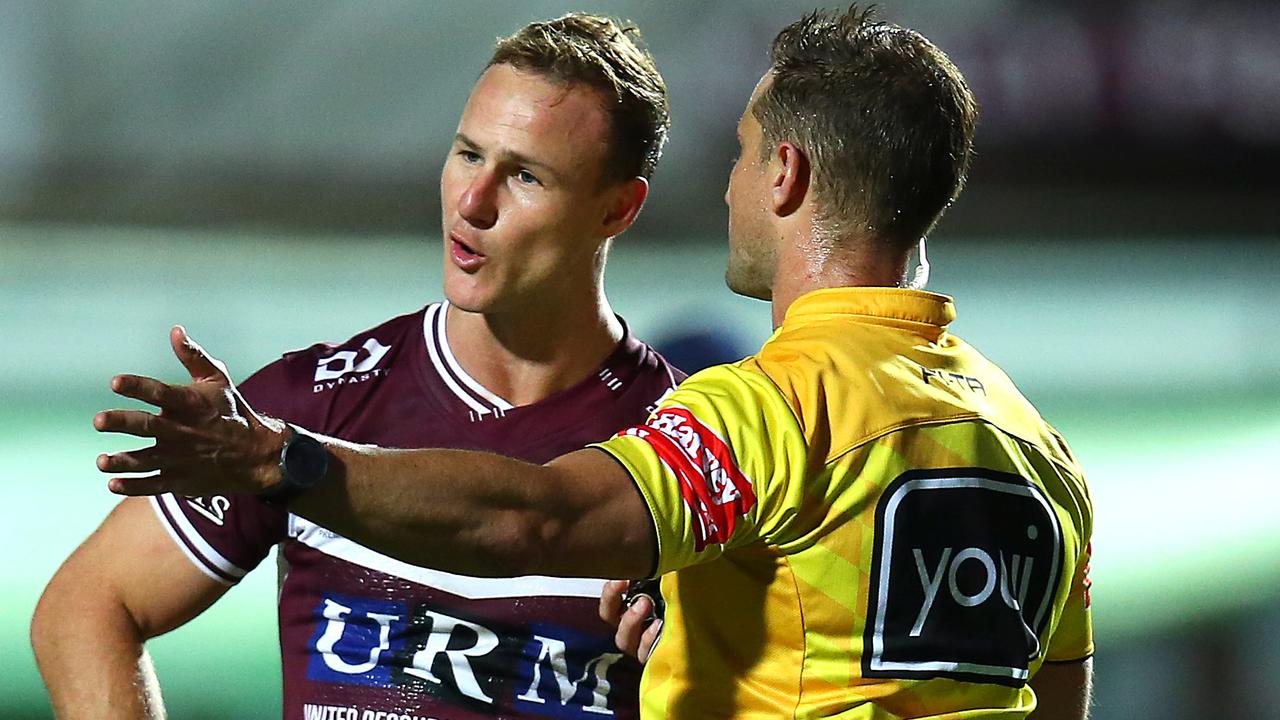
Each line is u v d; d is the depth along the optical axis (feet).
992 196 165.48
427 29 201.57
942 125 20.62
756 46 172.96
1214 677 57.00
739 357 36.19
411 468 16.47
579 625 24.62
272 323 117.39
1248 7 165.68
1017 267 149.79
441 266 148.05
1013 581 20.01
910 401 19.65
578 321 25.63
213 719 45.98
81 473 73.05
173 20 194.08
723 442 18.26
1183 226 165.27
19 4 185.98
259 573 58.44
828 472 18.93
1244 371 114.32
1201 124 166.50
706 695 19.92
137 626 24.75
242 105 193.77
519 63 24.29
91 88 188.55
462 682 24.47
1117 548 67.21
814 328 20.26
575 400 25.71
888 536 19.03
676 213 162.50
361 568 24.56
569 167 24.13
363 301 128.06
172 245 154.51
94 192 173.37
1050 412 97.55
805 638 19.16
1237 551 67.36
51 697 24.14
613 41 25.14
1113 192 165.89
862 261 20.71
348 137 194.29
